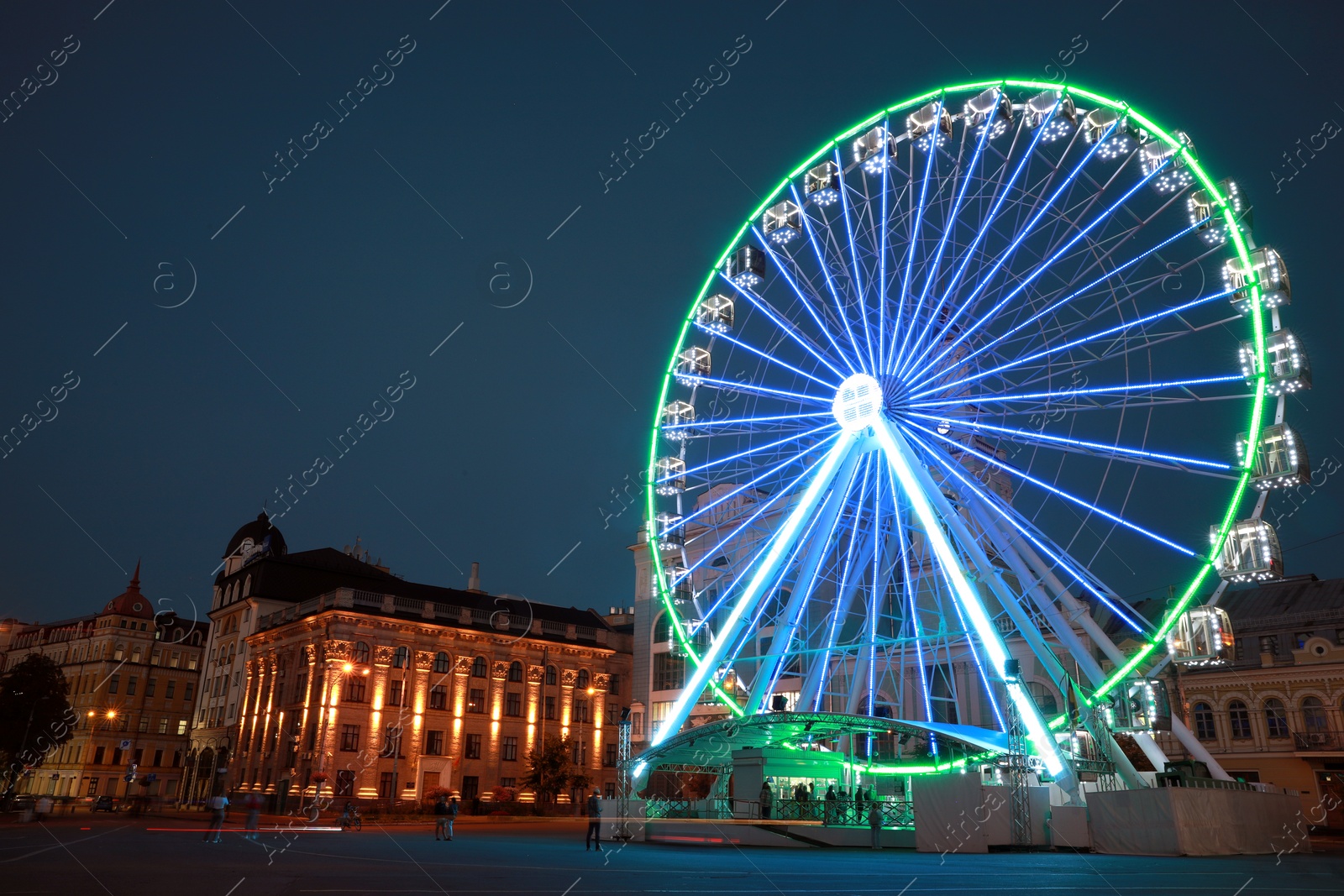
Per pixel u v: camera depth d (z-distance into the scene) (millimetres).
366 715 78625
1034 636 36844
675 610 45406
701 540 70938
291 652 84688
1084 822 32719
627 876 22406
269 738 83812
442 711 82688
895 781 48750
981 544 40969
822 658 42906
